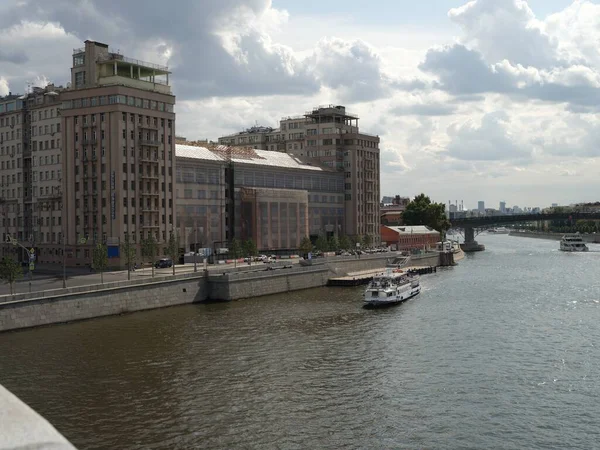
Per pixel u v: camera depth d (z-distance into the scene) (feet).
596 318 319.47
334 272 525.34
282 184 646.74
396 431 157.48
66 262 488.02
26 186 538.06
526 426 160.66
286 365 222.28
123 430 157.69
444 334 279.28
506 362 226.38
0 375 206.90
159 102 496.23
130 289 341.00
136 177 475.72
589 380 201.87
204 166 548.31
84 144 476.54
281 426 160.76
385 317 328.49
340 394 188.14
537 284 485.15
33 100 537.65
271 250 602.85
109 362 224.53
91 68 492.13
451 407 175.73
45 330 284.41
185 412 171.12
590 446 147.33
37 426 12.78
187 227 529.45
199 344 255.91
